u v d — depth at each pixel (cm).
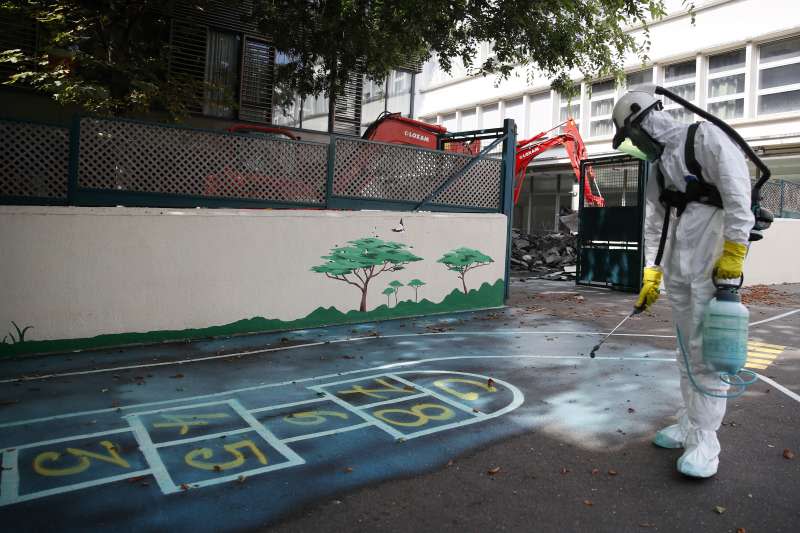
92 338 669
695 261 340
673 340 746
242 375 572
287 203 816
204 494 319
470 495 318
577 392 513
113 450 381
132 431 416
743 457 366
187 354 655
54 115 1274
